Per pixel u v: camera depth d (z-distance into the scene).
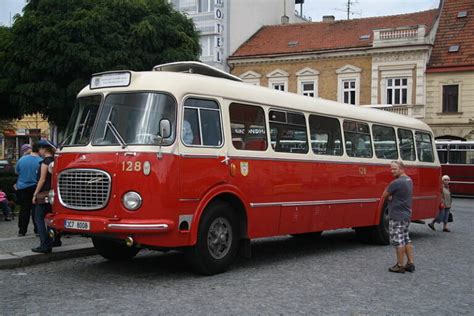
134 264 10.73
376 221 14.12
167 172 8.88
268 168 10.82
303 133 11.95
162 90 9.23
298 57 42.53
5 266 10.10
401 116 16.22
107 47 19.27
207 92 9.77
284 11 50.53
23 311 7.38
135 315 7.22
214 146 9.73
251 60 44.19
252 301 8.03
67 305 7.68
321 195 12.30
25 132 48.56
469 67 37.44
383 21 42.59
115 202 8.77
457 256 12.64
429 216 16.78
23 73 19.66
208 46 44.69
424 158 16.73
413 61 38.62
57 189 9.51
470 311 7.83
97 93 9.73
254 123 10.67
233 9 45.38
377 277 10.00
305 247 13.71
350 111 13.66
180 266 10.55
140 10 19.94
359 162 13.61
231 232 10.02
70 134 9.77
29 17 19.16
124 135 9.08
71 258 11.18
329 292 8.73
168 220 8.84
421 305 8.10
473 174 33.09
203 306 7.69
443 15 41.38
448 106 38.38
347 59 41.09
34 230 12.95
